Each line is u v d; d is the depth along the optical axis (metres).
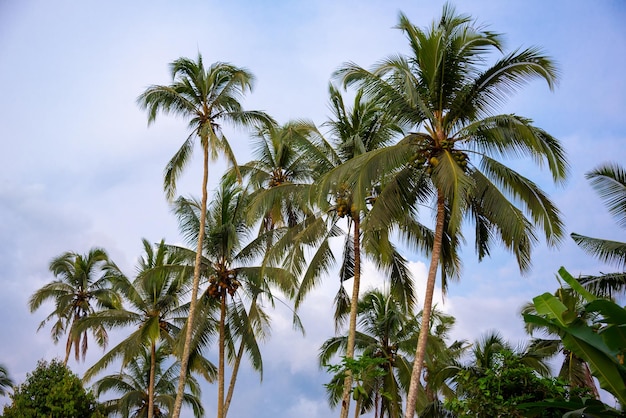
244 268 27.36
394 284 22.73
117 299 37.25
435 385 28.30
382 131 21.69
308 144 22.44
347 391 19.83
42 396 22.80
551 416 12.28
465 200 16.47
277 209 29.62
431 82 17.78
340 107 22.52
